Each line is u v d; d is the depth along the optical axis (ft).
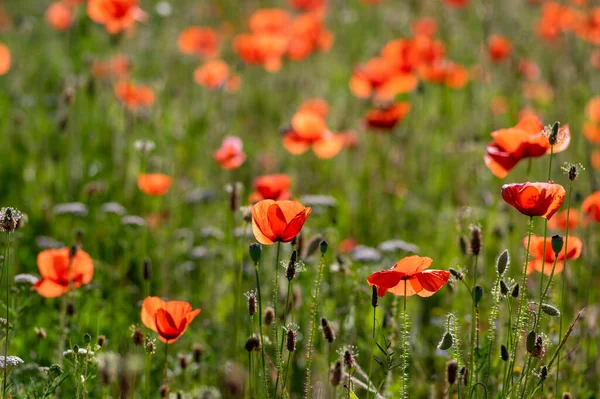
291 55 41.86
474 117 36.27
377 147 35.27
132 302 25.09
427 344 23.09
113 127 35.04
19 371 18.20
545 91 38.47
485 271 24.72
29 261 27.37
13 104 39.96
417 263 14.69
